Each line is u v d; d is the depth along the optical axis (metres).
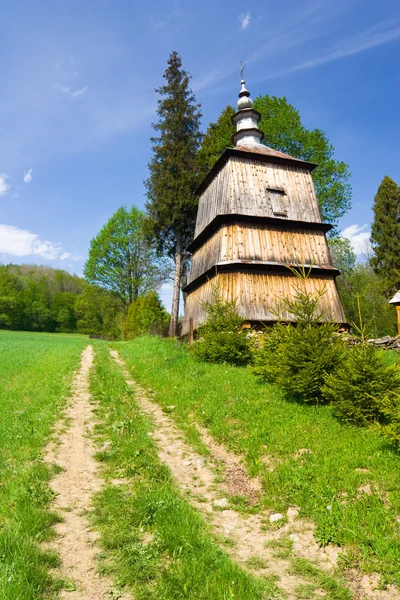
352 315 38.16
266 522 5.81
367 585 4.42
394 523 5.18
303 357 10.38
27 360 23.77
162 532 5.16
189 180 33.88
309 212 21.61
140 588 4.20
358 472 6.50
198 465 7.78
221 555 4.83
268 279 19.62
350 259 43.84
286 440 8.00
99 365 20.25
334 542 5.14
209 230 21.56
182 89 36.16
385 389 8.47
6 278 93.38
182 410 11.03
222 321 16.59
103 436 9.28
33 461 7.61
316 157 34.59
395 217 47.38
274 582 4.50
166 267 44.81
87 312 87.75
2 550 4.59
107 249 51.28
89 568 4.54
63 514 5.73
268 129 33.50
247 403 10.48
